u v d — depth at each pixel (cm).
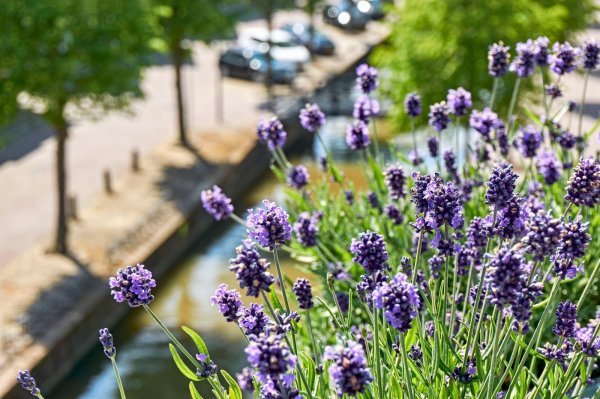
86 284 2198
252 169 3294
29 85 2136
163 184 2878
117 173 2973
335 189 2152
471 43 2711
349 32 5366
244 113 3681
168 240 2545
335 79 4294
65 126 2289
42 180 2903
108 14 2167
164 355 2131
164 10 2700
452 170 961
